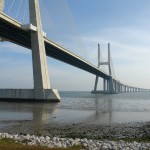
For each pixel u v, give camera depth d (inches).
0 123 1234.6
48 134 954.1
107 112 1796.3
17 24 2308.1
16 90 2667.3
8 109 1923.0
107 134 957.2
